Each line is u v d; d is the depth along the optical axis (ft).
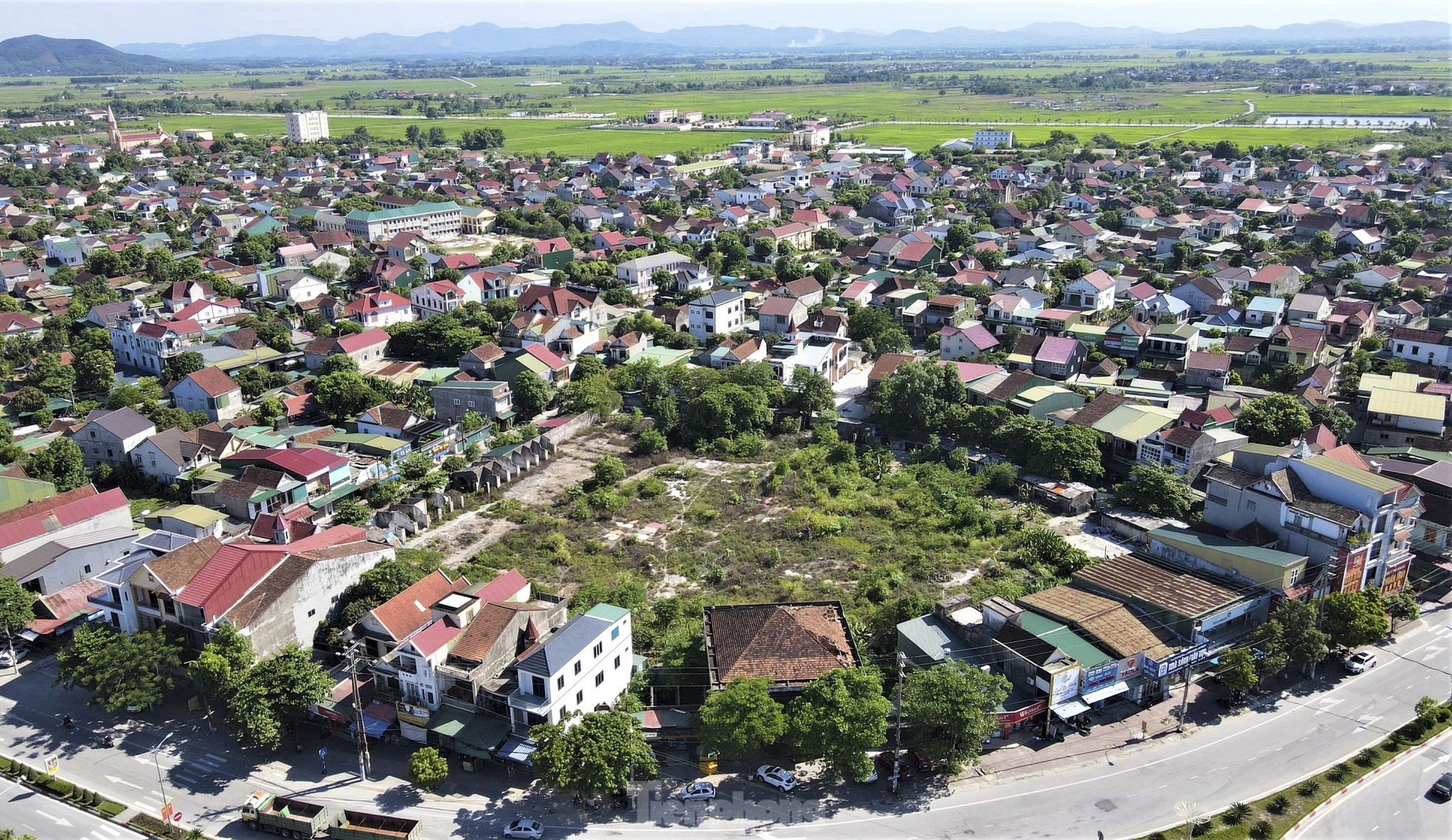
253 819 223.10
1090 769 237.25
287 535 329.93
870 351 547.08
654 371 488.85
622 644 261.24
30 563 317.22
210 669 250.16
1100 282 587.27
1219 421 403.75
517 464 415.64
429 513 374.22
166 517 359.46
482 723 241.35
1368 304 547.08
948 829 218.59
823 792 231.91
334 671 270.05
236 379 498.69
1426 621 300.40
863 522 364.99
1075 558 319.27
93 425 412.57
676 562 337.31
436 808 227.61
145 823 225.35
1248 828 216.54
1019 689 254.47
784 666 253.03
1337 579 285.84
